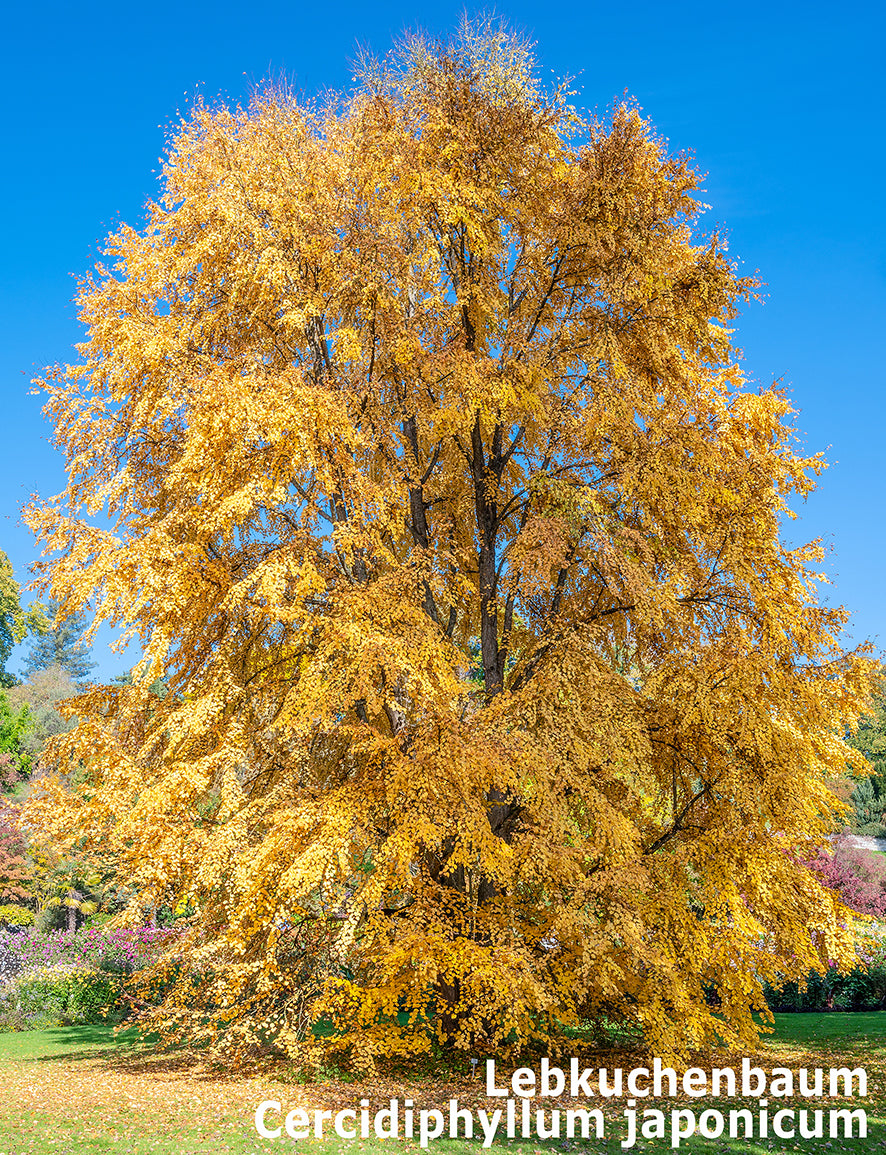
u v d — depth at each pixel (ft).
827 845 40.96
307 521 40.55
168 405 37.24
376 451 43.21
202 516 36.19
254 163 41.57
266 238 39.19
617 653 43.70
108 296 39.32
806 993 55.83
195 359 39.06
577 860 34.35
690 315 39.34
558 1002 34.78
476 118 41.78
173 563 35.22
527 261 42.29
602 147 40.11
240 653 40.70
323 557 39.52
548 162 43.32
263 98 43.73
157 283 39.34
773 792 34.40
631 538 37.37
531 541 36.99
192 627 38.24
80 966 56.59
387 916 35.65
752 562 37.60
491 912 36.22
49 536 36.14
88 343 39.96
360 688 34.30
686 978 34.99
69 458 39.47
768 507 38.37
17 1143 24.34
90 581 33.99
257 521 41.04
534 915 38.60
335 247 40.04
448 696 36.01
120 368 38.24
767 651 36.83
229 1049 35.96
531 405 38.47
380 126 42.91
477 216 41.01
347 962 37.17
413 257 40.63
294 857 33.58
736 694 34.86
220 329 41.55
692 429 38.37
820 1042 42.22
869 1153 23.47
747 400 42.19
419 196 40.96
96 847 36.58
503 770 33.19
